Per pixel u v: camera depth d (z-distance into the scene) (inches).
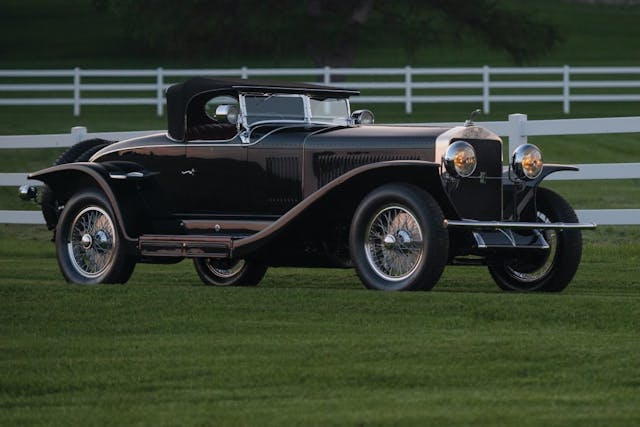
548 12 5196.9
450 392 525.3
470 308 708.7
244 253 818.8
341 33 2898.6
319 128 853.8
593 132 1175.6
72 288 797.2
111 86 2586.1
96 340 645.9
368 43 2979.8
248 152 848.3
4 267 1045.2
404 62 4065.0
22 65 4003.4
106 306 737.0
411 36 2989.7
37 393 530.9
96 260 873.5
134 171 878.4
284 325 677.9
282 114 871.1
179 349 617.3
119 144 902.4
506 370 565.3
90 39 4507.9
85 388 538.6
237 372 563.5
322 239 826.8
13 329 677.9
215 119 877.8
